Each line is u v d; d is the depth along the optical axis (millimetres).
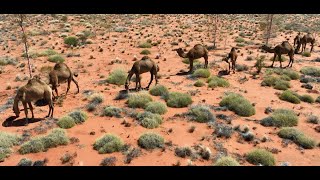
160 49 42906
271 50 32938
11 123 19078
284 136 17938
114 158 15227
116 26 61750
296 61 37406
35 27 58938
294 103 23547
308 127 19453
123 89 25750
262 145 16984
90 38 49750
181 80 28359
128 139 17328
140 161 15250
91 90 25250
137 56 38812
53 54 38969
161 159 15438
